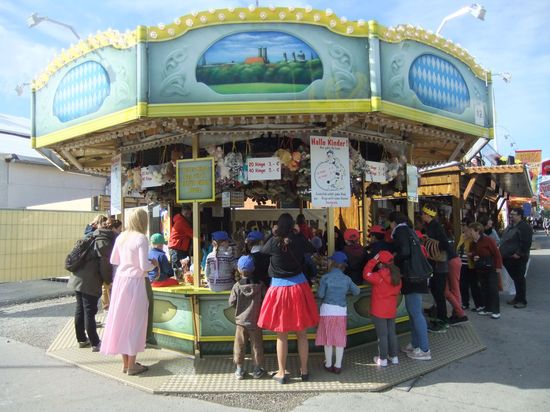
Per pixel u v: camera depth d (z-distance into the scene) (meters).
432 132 6.10
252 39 4.52
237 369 4.44
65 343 5.85
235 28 4.52
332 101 4.54
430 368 4.65
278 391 4.12
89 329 5.41
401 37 4.90
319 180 5.14
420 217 6.69
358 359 4.93
